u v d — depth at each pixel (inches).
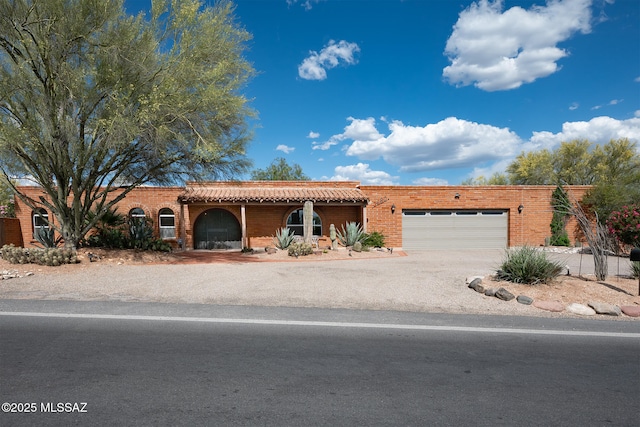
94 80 428.8
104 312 237.3
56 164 463.2
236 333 200.7
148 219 748.6
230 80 489.4
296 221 807.1
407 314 242.2
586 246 787.4
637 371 157.9
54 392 133.0
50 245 515.2
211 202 709.3
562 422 118.0
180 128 467.8
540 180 1401.3
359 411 122.8
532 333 206.4
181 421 115.2
